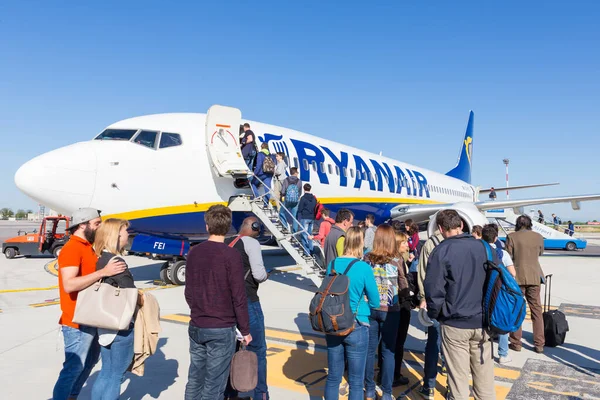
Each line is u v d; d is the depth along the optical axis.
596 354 6.11
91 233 3.89
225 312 3.46
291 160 12.00
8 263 17.55
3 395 4.48
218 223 3.60
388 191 16.62
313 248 10.10
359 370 3.90
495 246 6.07
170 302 9.28
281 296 10.22
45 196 8.55
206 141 9.57
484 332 3.56
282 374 5.21
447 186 24.02
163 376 5.09
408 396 4.70
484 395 3.65
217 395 3.47
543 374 5.29
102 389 3.51
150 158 9.45
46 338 6.63
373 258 4.35
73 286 3.46
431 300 3.60
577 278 14.03
